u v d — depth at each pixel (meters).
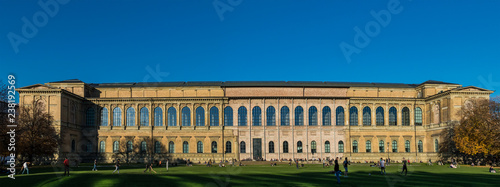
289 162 129.75
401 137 149.12
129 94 148.88
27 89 125.25
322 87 150.88
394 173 81.25
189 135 143.75
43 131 109.19
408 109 151.12
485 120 119.56
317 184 59.34
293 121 145.75
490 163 119.62
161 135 143.62
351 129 147.12
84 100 142.88
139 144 142.62
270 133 145.00
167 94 148.75
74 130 135.50
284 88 149.25
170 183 60.44
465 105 134.62
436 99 143.62
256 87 149.00
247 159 143.00
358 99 148.00
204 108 145.25
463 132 122.75
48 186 57.09
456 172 86.00
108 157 141.75
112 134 142.88
